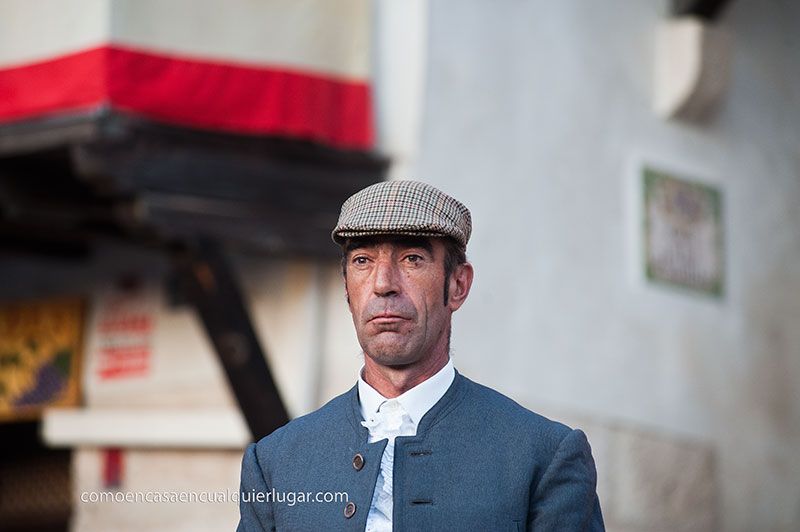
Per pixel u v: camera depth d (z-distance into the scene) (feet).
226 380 48.24
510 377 53.36
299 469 20.84
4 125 46.57
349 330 52.16
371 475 20.27
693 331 60.75
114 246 56.85
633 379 57.93
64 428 56.08
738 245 63.57
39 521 59.16
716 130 63.72
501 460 20.29
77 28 46.26
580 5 58.90
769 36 67.26
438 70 52.90
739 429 61.72
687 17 61.52
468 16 54.39
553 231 56.08
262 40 48.70
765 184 65.36
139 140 45.98
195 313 49.37
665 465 58.44
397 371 20.63
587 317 56.65
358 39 50.72
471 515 19.86
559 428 20.75
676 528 58.34
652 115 61.16
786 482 63.16
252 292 53.83
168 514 54.70
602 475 56.13
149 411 55.01
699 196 62.28
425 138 52.11
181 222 46.55
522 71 56.08
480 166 53.78
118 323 56.34
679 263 60.85
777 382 63.67
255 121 48.19
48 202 49.73
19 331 57.88
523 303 54.39
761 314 63.77
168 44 47.03
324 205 49.55
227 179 47.88
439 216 20.34
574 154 57.57
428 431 20.53
